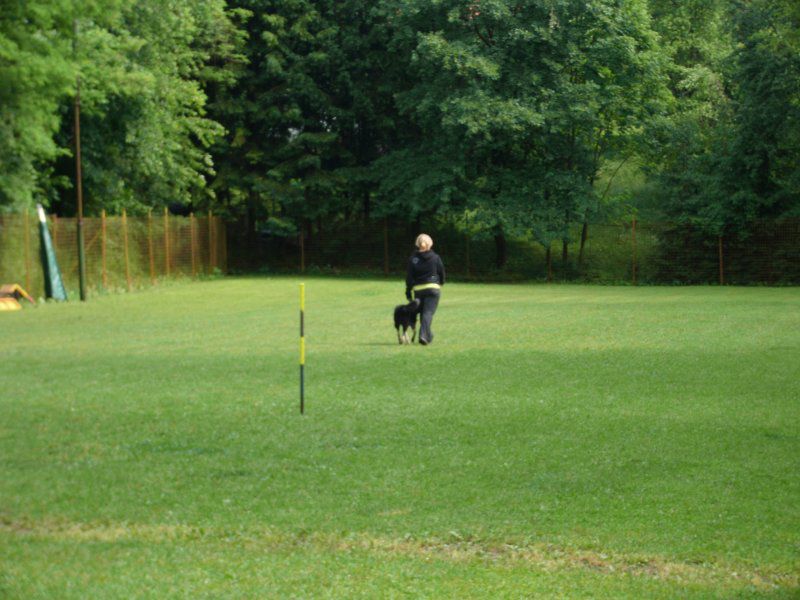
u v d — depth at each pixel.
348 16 59.97
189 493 9.97
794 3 46.81
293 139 60.00
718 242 53.38
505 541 8.45
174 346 22.72
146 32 49.22
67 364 19.50
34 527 8.86
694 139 55.06
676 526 8.88
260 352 21.34
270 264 62.38
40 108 38.47
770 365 18.75
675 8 67.81
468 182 55.34
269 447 12.00
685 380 17.03
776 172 53.06
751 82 50.31
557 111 52.22
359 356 20.39
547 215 53.88
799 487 10.18
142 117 48.59
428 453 11.67
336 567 7.77
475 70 52.38
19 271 39.78
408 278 22.81
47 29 38.41
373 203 62.44
